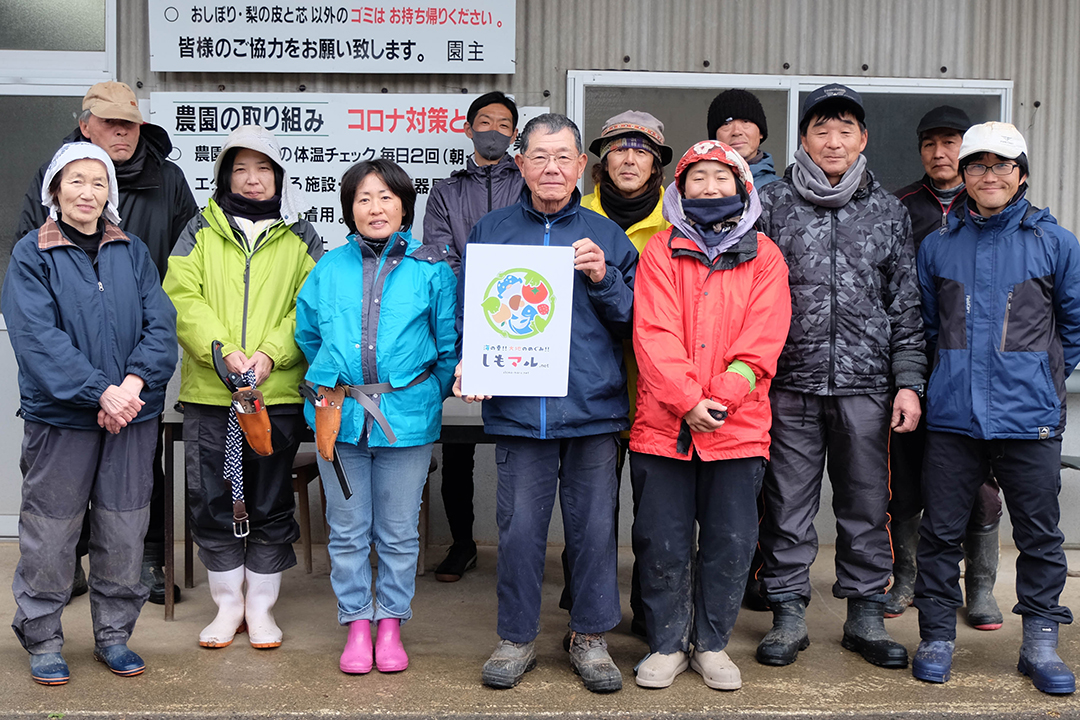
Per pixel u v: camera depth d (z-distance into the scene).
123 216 3.18
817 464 2.85
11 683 2.56
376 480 2.66
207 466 2.85
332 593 3.42
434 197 3.53
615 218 3.00
